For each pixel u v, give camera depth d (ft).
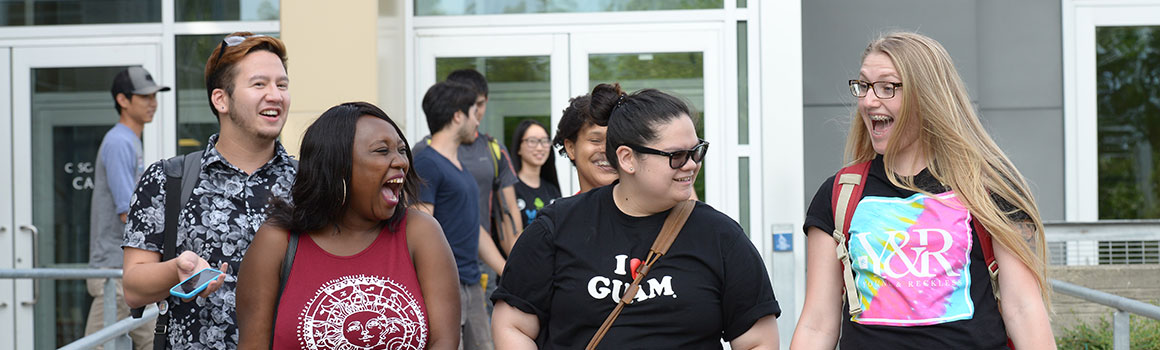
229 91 9.99
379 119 8.85
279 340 8.56
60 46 23.16
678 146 8.43
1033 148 26.48
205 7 22.82
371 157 8.63
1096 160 26.30
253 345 8.64
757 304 8.71
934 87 8.65
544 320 9.02
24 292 23.30
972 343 8.34
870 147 9.36
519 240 9.07
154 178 9.93
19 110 23.26
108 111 23.22
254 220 9.96
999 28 26.53
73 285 23.59
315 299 8.63
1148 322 20.15
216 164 10.00
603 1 23.15
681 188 8.57
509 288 9.04
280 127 10.16
